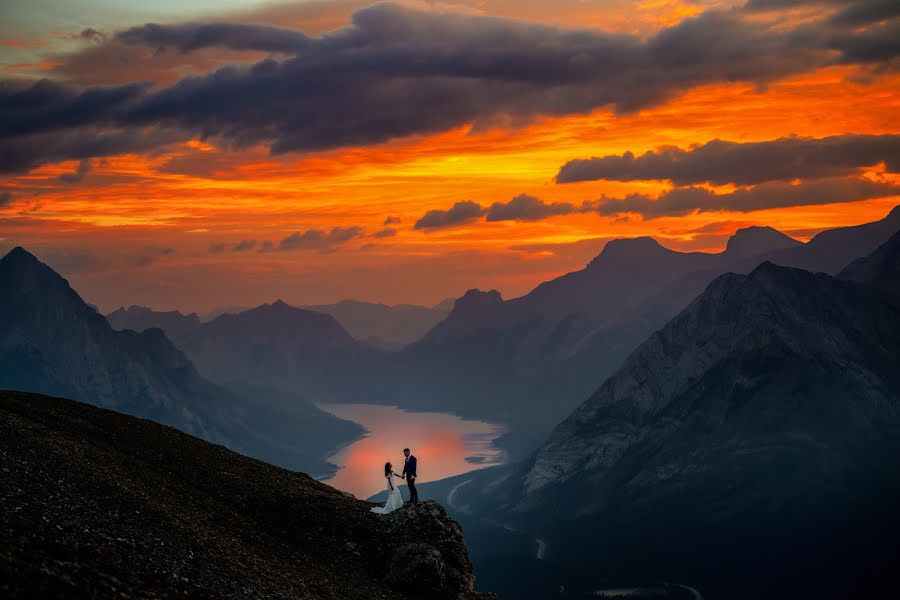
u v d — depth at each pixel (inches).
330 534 2448.3
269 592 1766.7
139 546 1625.2
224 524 2170.3
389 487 2694.4
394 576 2319.1
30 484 1672.0
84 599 1227.2
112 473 2074.3
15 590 1141.7
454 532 2541.8
